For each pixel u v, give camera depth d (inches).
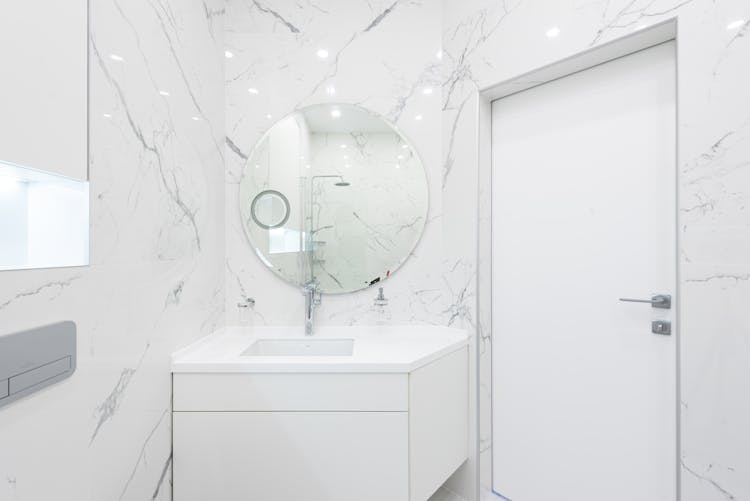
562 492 55.8
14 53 25.9
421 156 67.4
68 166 31.0
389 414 49.3
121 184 38.7
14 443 26.7
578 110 53.9
